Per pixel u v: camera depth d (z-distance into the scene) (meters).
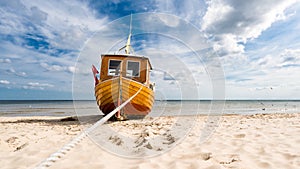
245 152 2.96
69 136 4.39
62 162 2.58
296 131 4.61
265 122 6.86
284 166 2.36
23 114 14.68
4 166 2.49
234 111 17.80
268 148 3.16
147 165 2.47
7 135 4.45
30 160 2.69
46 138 4.12
